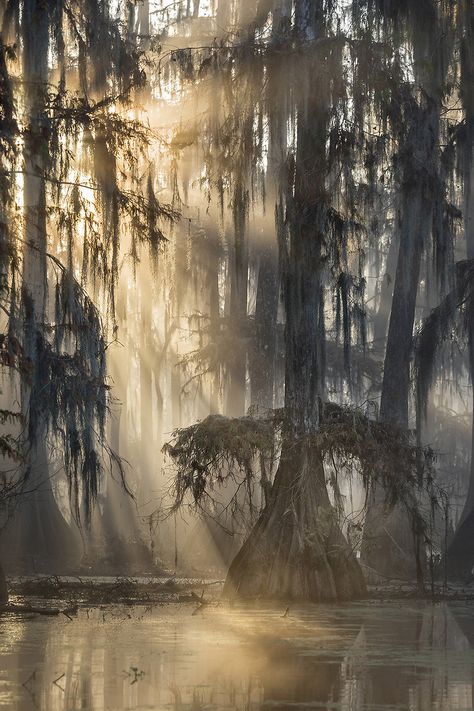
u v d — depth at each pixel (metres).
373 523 34.34
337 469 28.17
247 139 27.66
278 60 27.22
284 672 15.10
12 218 25.78
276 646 18.03
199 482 27.20
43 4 30.20
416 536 31.11
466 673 15.22
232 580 26.61
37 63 30.06
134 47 36.16
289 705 12.65
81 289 27.42
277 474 27.16
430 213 35.06
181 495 27.80
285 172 27.55
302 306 27.73
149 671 15.08
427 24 35.44
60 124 27.56
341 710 12.36
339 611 24.53
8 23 30.27
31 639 18.59
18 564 37.34
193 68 28.78
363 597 27.41
